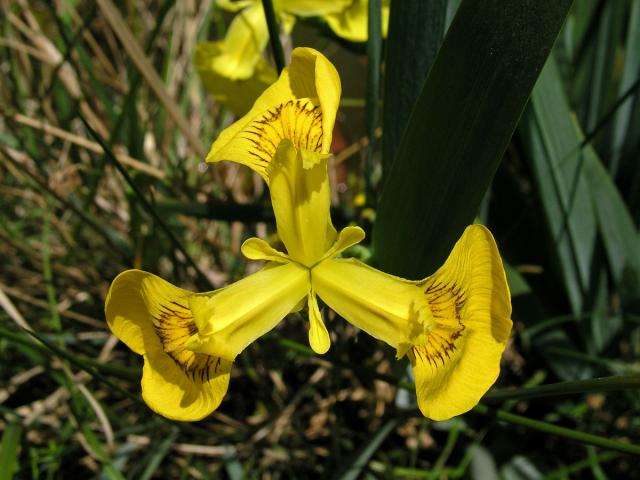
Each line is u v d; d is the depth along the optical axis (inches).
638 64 9.3
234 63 9.1
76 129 12.0
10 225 10.9
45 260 9.2
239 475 8.2
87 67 10.4
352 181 12.2
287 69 6.0
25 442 8.5
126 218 11.1
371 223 8.7
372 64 7.3
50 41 12.3
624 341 10.0
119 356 9.9
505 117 5.6
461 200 6.1
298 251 5.8
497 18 5.3
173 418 5.1
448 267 5.2
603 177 8.7
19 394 9.6
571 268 9.0
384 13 8.9
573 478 9.2
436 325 5.3
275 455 8.9
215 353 5.2
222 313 5.4
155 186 10.2
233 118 13.0
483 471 8.3
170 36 11.3
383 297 5.5
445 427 8.9
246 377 10.0
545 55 5.3
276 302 5.6
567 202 8.6
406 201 6.4
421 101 5.9
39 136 11.1
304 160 5.4
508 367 10.1
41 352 8.4
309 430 9.5
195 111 12.3
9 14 11.0
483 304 4.8
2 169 11.4
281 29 12.1
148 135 11.9
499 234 9.7
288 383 10.1
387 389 9.5
